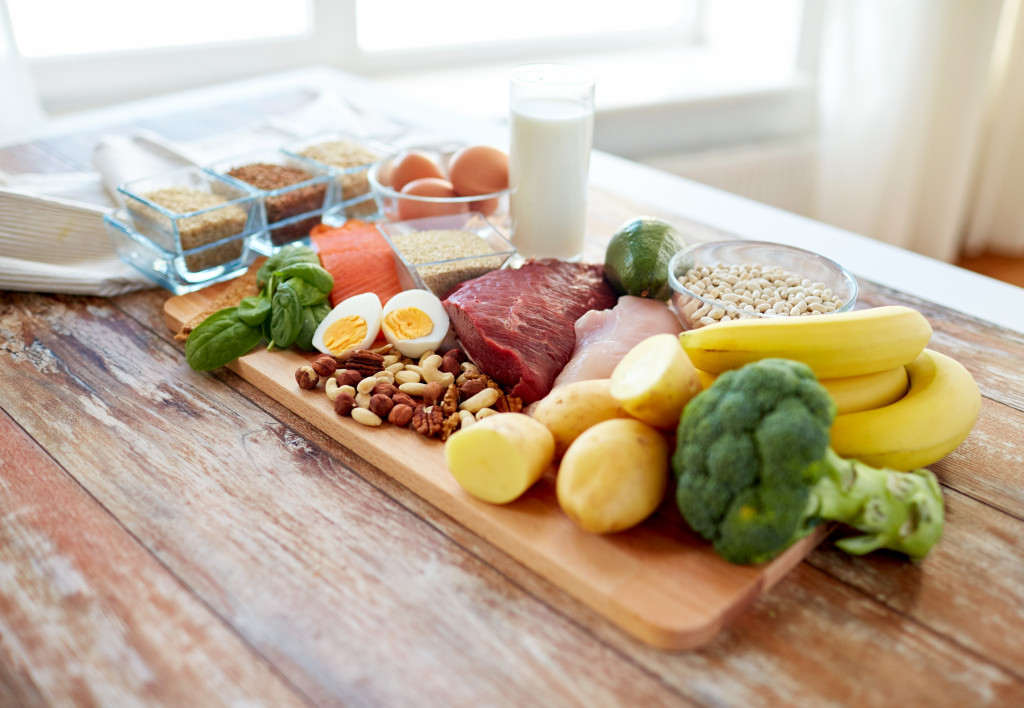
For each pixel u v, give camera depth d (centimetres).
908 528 68
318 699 58
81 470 80
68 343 103
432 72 243
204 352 95
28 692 58
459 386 89
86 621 64
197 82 213
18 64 172
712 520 66
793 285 93
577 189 113
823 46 244
